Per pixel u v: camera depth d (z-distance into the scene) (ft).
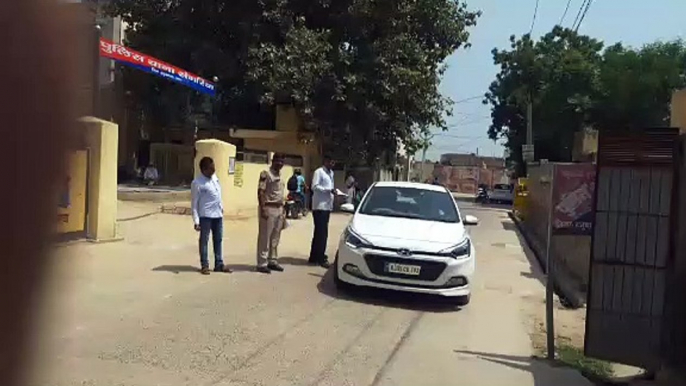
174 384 17.76
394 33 90.63
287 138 97.96
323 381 19.11
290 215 67.87
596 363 24.02
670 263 21.08
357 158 95.14
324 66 84.58
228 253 40.29
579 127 119.85
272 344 22.26
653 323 21.22
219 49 91.81
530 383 20.61
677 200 21.04
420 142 98.78
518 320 29.78
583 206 28.58
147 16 95.76
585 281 37.42
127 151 109.29
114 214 41.24
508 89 147.43
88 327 22.22
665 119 106.11
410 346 23.66
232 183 62.23
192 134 105.70
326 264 38.68
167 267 33.91
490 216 102.27
